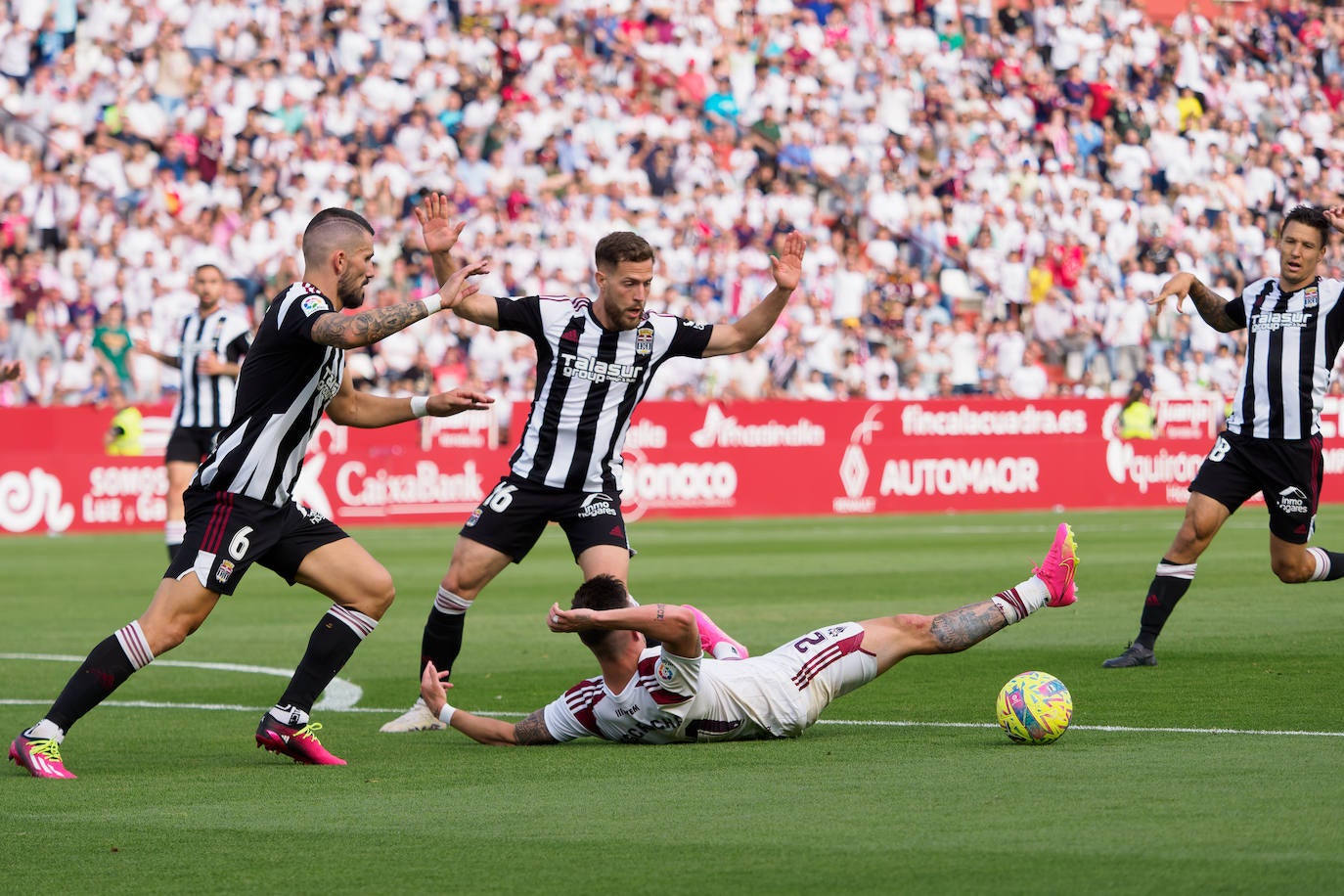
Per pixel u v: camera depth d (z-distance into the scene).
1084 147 108.69
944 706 26.80
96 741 24.98
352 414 23.91
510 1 101.25
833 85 106.06
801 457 86.19
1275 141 115.19
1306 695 27.11
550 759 22.38
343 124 92.12
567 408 26.14
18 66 89.06
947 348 94.81
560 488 26.25
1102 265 103.00
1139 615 40.75
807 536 71.00
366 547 66.06
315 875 15.68
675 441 83.31
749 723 23.19
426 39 97.44
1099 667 31.36
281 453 22.47
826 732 24.25
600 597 22.80
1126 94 112.38
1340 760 20.77
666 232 94.50
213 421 46.53
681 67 104.38
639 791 19.64
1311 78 119.56
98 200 83.88
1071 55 111.62
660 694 22.64
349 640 22.80
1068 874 14.96
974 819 17.45
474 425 81.81
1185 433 94.44
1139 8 116.50
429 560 59.88
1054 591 23.73
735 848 16.39
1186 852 15.65
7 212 82.56
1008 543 66.25
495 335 85.12
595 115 99.00
